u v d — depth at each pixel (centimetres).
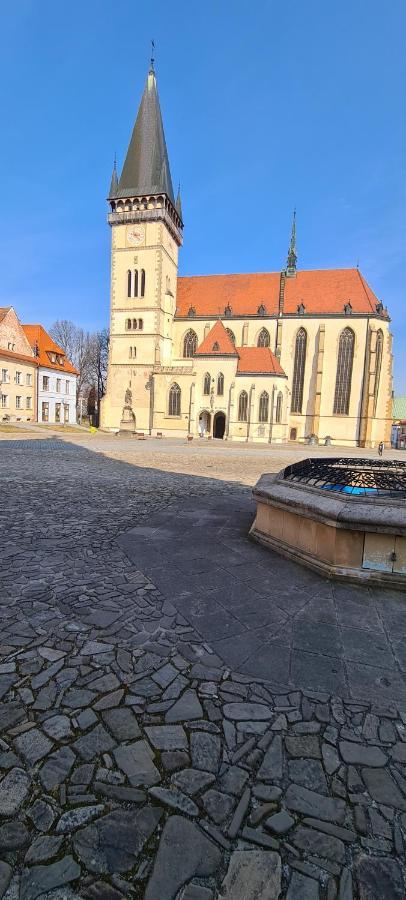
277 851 194
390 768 242
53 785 225
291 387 6144
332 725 276
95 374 8719
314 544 568
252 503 1020
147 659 346
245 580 520
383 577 504
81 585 496
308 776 235
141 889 177
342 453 4006
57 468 1680
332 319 5931
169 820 207
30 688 306
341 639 384
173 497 1090
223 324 6197
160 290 5706
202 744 256
